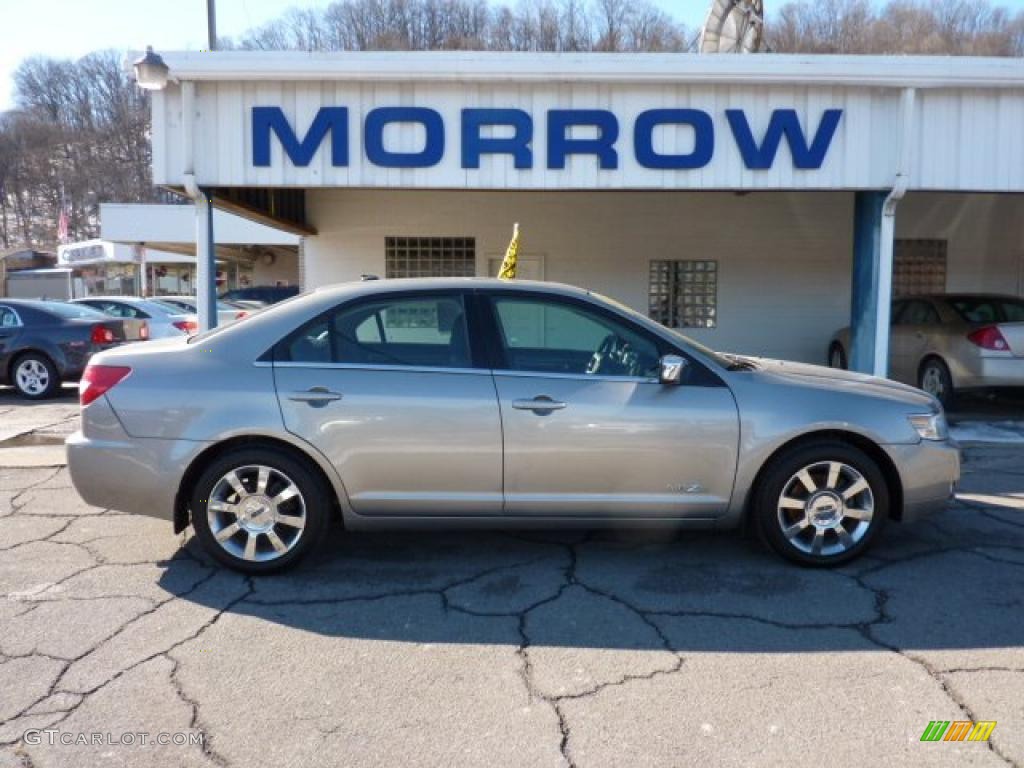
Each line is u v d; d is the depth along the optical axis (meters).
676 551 4.70
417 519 4.27
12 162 75.88
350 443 4.16
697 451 4.22
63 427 8.95
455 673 3.27
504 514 4.26
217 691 3.13
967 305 9.81
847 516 4.37
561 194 12.92
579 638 3.58
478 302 4.38
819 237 12.98
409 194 12.91
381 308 4.36
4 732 2.84
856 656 3.40
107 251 27.88
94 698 3.07
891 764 2.66
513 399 4.17
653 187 7.80
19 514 5.51
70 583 4.22
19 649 3.47
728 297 13.03
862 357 8.29
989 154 7.76
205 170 7.75
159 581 4.25
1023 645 3.51
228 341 4.32
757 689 3.13
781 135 7.72
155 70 7.25
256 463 4.21
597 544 4.84
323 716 2.96
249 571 4.29
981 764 2.66
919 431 4.38
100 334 11.76
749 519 4.49
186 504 4.34
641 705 3.03
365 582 4.24
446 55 7.52
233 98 7.70
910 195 12.95
